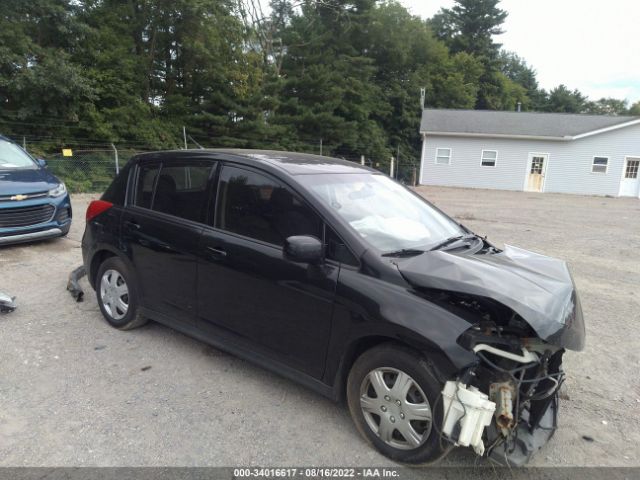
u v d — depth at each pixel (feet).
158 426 9.88
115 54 61.67
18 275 19.56
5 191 21.84
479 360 8.07
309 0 98.94
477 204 59.16
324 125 88.07
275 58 96.84
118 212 14.08
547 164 89.15
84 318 15.31
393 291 8.86
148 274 13.20
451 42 175.52
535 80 220.02
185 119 71.92
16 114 52.31
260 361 10.94
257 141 76.84
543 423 9.37
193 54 69.00
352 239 9.64
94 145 59.47
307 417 10.40
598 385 12.57
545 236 35.09
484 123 94.22
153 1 64.13
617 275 24.06
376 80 116.78
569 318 8.34
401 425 8.83
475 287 8.16
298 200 10.49
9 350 12.90
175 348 13.46
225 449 9.26
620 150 85.35
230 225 11.49
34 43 53.36
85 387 11.27
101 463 8.73
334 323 9.48
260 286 10.64
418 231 11.14
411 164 106.73
